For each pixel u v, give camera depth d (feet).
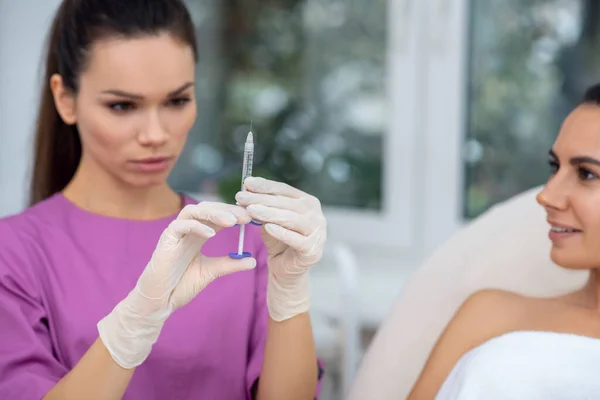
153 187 3.81
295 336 3.43
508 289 4.50
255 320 3.79
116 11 3.31
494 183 7.43
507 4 7.13
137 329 3.02
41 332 3.44
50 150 3.96
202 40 8.35
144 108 3.34
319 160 8.09
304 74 8.00
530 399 3.48
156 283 2.95
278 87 8.13
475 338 3.98
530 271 4.51
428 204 7.64
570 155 3.54
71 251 3.60
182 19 3.45
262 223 3.07
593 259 3.56
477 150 7.45
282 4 7.97
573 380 3.47
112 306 3.52
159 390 3.53
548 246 4.52
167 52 3.31
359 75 7.78
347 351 6.15
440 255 4.65
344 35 7.77
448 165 7.49
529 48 7.10
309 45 7.93
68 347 3.44
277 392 3.46
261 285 3.85
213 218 2.89
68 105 3.58
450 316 4.46
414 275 4.66
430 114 7.49
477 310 4.07
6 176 7.72
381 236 7.90
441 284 4.54
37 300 3.48
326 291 7.09
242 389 3.68
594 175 3.51
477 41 7.29
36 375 3.23
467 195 7.55
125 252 3.66
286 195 3.10
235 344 3.67
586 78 6.92
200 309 3.63
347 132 7.93
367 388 4.37
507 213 4.71
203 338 3.60
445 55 7.34
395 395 4.33
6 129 7.66
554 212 3.61
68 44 3.44
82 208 3.75
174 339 3.55
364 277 7.57
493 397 3.50
